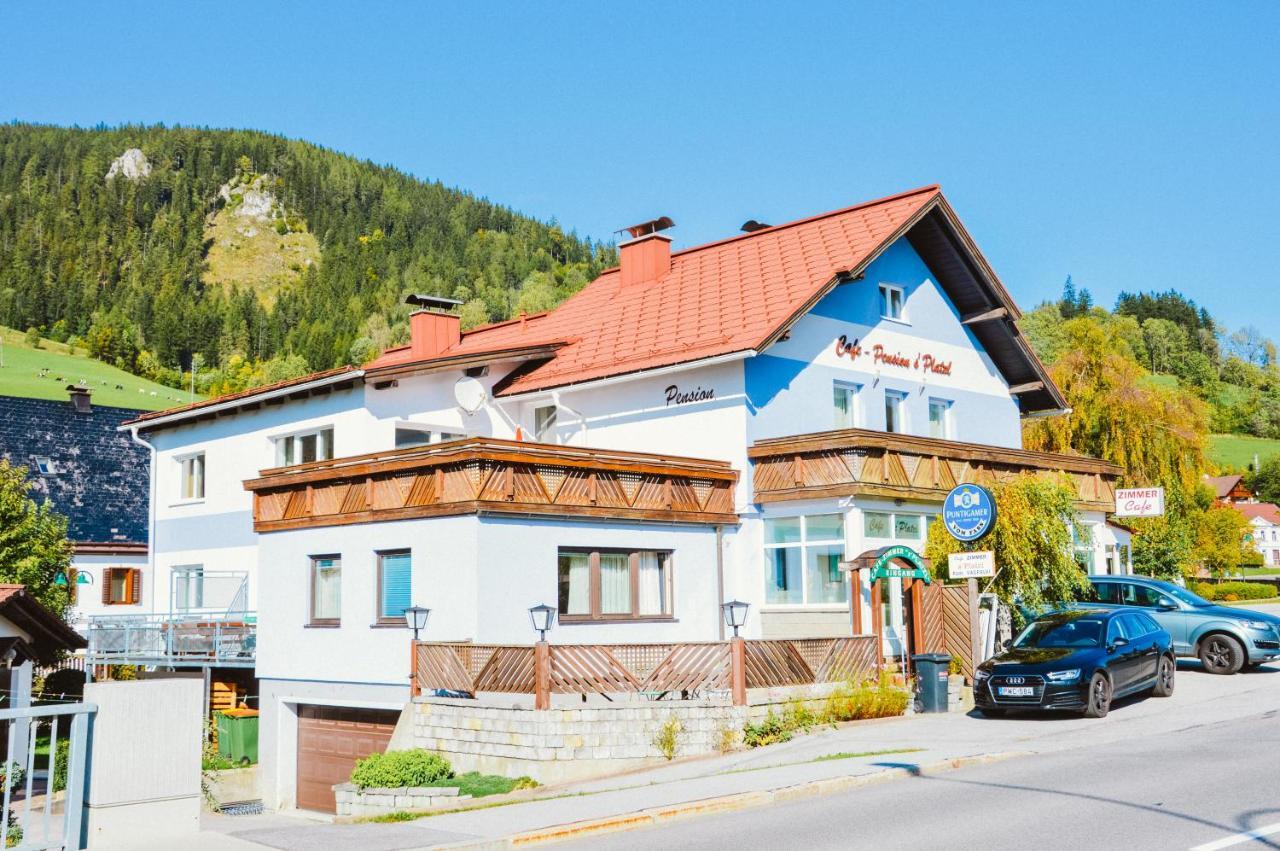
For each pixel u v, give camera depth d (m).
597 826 10.84
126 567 38.97
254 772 22.78
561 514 20.42
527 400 27.20
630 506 21.64
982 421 30.30
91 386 128.12
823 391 25.47
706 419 24.14
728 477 23.42
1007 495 21.53
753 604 23.52
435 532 19.94
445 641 19.23
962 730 16.66
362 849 9.80
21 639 20.69
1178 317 182.12
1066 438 39.78
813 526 22.91
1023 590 21.22
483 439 19.23
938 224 27.72
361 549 21.36
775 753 15.70
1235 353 183.12
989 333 30.53
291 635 22.58
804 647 18.28
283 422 27.72
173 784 10.45
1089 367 40.75
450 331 30.56
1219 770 12.20
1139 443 39.25
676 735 16.62
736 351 22.86
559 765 16.03
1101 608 19.47
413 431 26.08
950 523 20.22
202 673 25.62
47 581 27.48
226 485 29.41
